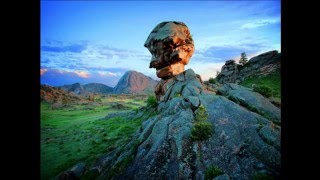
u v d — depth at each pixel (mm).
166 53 39781
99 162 22531
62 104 110125
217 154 16359
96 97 154500
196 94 28922
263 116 21703
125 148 22406
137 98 158750
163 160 17328
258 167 14516
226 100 23234
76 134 43344
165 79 41562
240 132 18047
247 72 86438
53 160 29234
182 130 19109
